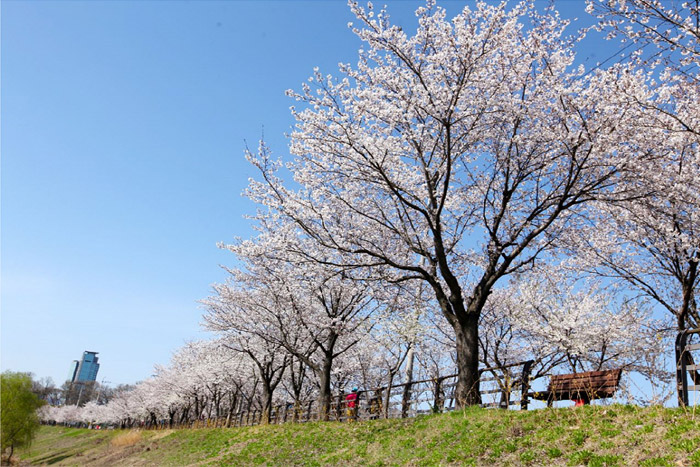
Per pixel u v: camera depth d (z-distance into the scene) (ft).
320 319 72.49
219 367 119.85
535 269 51.93
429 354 80.23
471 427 35.76
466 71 43.47
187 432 113.70
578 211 49.57
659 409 27.35
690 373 28.63
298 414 79.30
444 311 46.21
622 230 51.93
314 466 44.50
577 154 45.16
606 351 62.80
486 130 48.96
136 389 252.83
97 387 471.21
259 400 126.11
